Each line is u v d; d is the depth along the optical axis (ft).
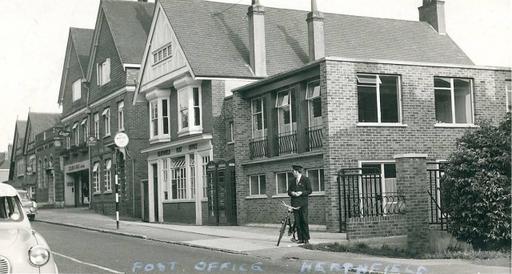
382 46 101.60
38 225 94.32
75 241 64.59
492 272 37.37
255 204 80.43
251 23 91.86
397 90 71.41
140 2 129.80
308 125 72.90
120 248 56.80
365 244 52.95
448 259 44.73
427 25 111.34
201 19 97.19
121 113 120.57
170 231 74.28
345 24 104.27
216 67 89.51
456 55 105.19
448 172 49.78
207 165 86.48
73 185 161.27
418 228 50.83
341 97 67.21
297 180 55.47
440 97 74.23
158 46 101.24
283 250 51.31
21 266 24.38
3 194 31.71
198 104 92.22
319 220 69.51
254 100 83.20
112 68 123.44
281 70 93.30
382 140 69.00
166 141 101.24
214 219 84.99
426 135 71.72
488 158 47.52
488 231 47.34
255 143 81.82
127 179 114.52
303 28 102.89
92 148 137.59
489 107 76.13
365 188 66.74
